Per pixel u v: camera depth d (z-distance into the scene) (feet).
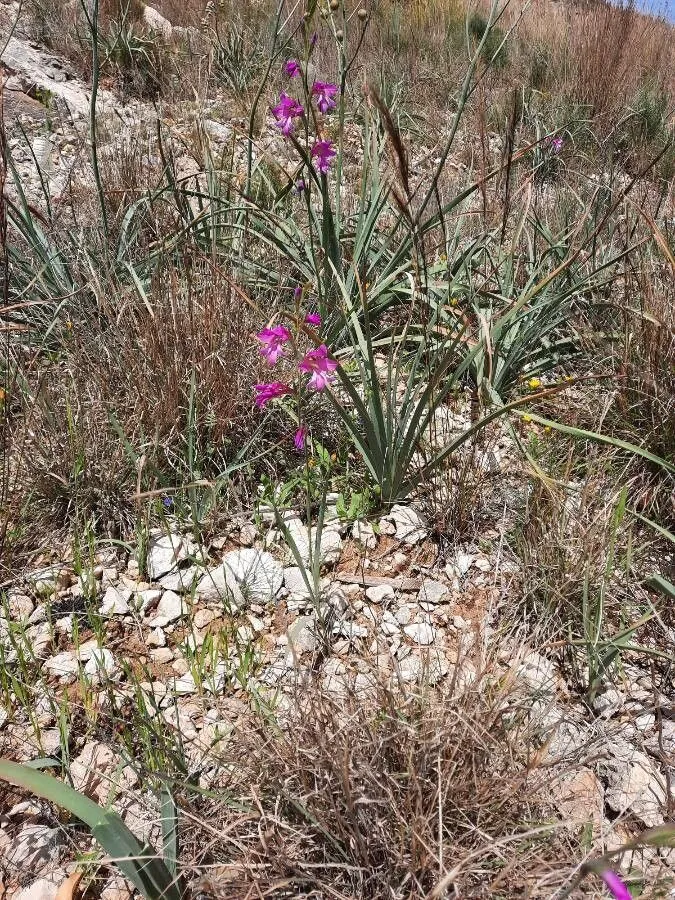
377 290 3.26
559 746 1.83
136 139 4.45
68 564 2.32
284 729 1.66
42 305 3.22
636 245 2.88
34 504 2.43
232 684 1.96
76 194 4.00
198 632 2.15
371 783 1.49
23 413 2.60
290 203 4.19
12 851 1.57
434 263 3.51
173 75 6.42
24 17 6.93
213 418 2.63
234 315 2.86
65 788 1.23
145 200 3.43
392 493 2.59
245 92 6.04
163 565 2.33
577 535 2.27
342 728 1.60
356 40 7.52
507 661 2.01
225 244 3.55
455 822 1.50
